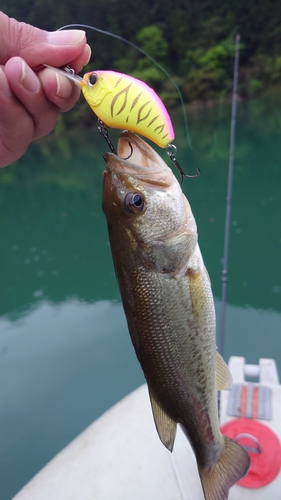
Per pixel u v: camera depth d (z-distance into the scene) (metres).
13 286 1.00
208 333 0.21
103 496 0.32
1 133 0.22
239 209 1.15
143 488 0.32
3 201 1.68
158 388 0.21
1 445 0.53
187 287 0.20
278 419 0.35
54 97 0.20
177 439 0.35
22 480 0.48
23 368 0.67
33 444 0.53
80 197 1.61
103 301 0.86
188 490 0.31
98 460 0.34
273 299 0.73
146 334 0.20
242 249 0.94
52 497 0.32
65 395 0.60
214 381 0.22
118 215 0.20
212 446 0.23
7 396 0.60
